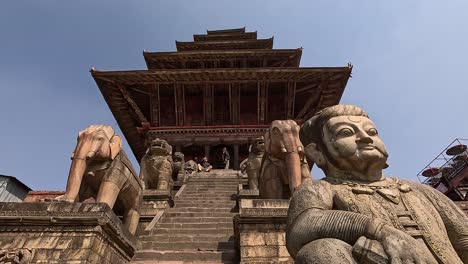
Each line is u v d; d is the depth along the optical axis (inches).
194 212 432.8
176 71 1071.0
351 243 104.0
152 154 520.7
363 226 102.7
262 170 349.7
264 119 1149.7
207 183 663.1
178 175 676.1
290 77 1091.9
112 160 306.2
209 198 530.9
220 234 346.9
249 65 1371.8
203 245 313.6
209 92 1141.1
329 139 140.3
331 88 1125.1
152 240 331.6
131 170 333.4
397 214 117.4
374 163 132.3
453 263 103.1
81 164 288.4
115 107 1181.7
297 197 126.0
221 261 277.3
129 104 1165.1
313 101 1157.7
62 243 236.7
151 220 410.9
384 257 94.0
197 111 1209.4
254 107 1208.8
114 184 301.3
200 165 911.7
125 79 1085.8
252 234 246.1
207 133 1095.6
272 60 1343.5
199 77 1093.8
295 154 320.5
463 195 764.0
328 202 121.7
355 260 97.8
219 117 1197.1
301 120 1146.7
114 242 264.5
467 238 118.4
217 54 1293.1
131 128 1258.0
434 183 864.3
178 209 447.5
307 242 110.0
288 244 118.3
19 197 653.9
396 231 100.7
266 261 235.3
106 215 249.8
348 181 131.1
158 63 1321.4
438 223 117.7
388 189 127.2
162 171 508.4
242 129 1094.4
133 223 338.6
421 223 114.0
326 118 146.4
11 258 226.8
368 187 127.5
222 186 634.8
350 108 147.1
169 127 1101.1
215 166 1091.9
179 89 1127.6
